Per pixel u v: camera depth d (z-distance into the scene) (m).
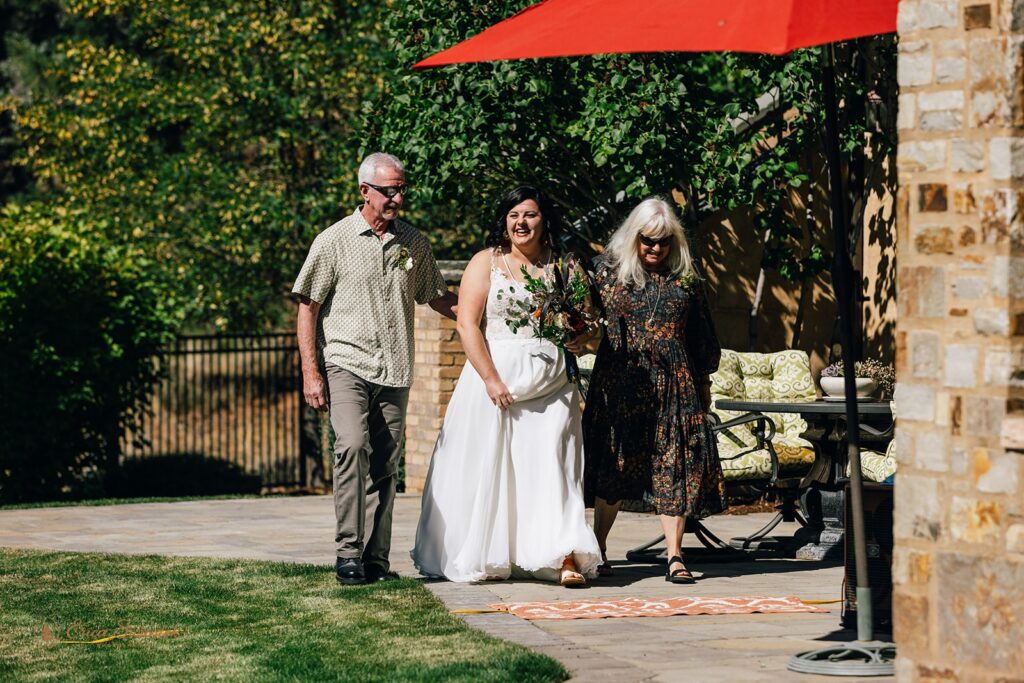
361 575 8.42
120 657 6.50
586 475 8.94
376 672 6.00
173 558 9.53
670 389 8.78
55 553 9.84
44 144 24.62
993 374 4.74
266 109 22.16
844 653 6.22
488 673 5.79
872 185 14.05
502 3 13.57
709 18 5.48
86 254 17.95
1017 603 4.65
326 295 8.52
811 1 5.39
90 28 33.88
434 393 14.45
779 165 13.20
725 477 10.35
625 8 5.80
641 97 12.88
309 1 21.97
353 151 21.16
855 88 13.27
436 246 20.42
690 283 8.89
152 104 22.80
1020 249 4.74
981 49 4.80
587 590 8.48
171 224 22.62
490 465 8.69
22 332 17.41
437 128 13.78
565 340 8.62
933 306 4.93
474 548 8.66
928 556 4.94
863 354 14.35
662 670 6.02
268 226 21.58
